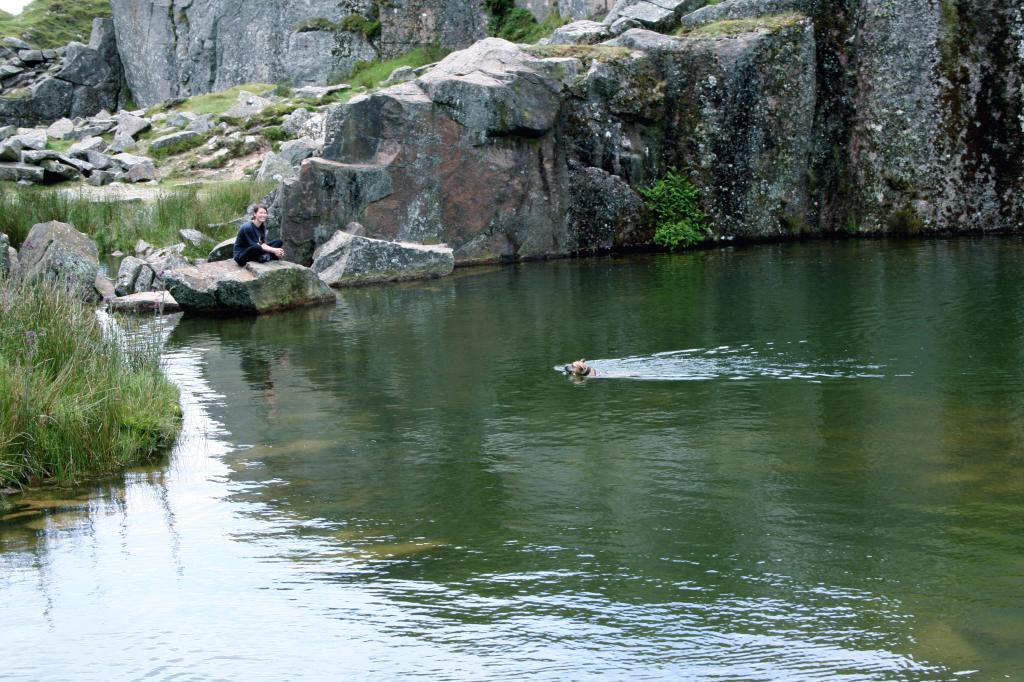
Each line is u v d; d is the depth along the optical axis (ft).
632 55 76.18
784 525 23.24
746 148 77.36
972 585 19.99
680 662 17.61
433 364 40.78
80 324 35.42
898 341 40.93
